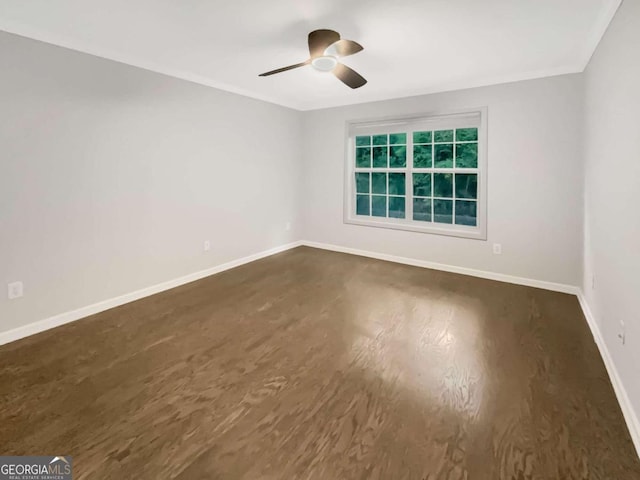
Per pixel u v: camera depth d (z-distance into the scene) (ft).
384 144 15.67
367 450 4.96
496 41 8.74
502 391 6.31
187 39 8.70
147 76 10.65
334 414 5.72
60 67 8.64
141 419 5.58
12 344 8.05
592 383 6.54
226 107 13.48
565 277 11.59
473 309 10.16
